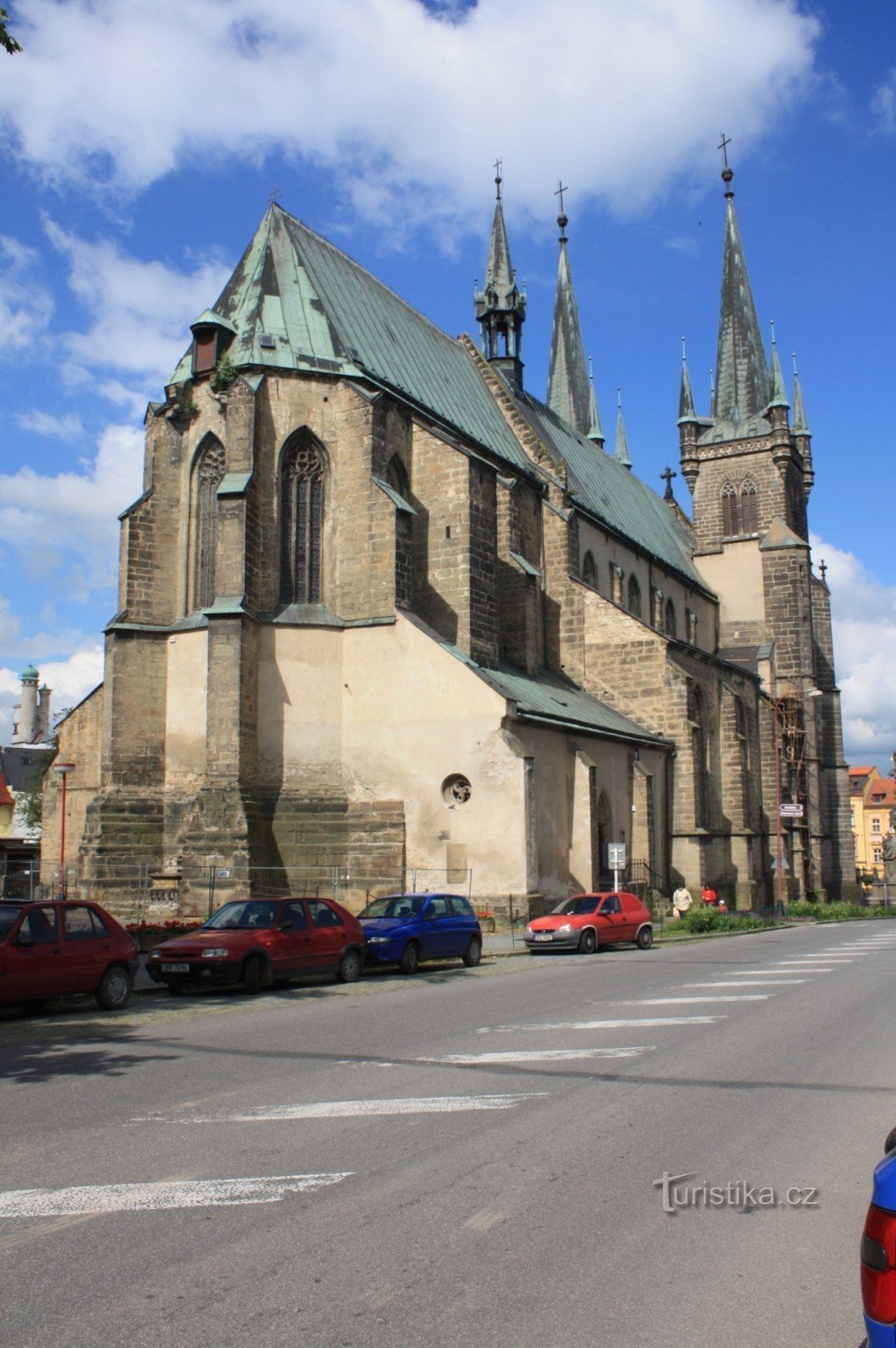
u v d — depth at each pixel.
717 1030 16.42
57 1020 18.70
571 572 55.06
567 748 42.69
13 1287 6.72
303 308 42.50
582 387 88.50
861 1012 18.34
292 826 38.19
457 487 43.47
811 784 76.88
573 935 32.38
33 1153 9.73
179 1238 7.53
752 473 85.69
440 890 37.59
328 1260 7.12
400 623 39.25
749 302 88.06
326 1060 14.24
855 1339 6.02
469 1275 6.89
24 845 73.44
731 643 81.50
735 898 57.84
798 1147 9.80
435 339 55.41
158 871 38.31
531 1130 10.41
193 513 40.84
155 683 39.75
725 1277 6.88
